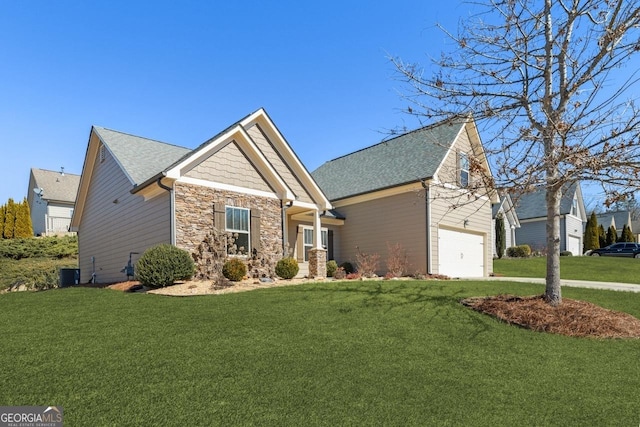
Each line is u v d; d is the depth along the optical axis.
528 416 3.56
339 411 3.51
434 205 15.60
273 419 3.33
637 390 4.23
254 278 12.18
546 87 7.47
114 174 15.15
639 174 5.73
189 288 9.59
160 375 4.20
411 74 7.90
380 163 19.50
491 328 6.48
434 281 11.46
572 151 6.00
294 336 5.68
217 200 12.10
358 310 7.28
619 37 6.33
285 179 15.19
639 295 9.61
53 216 36.56
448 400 3.83
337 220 18.33
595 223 34.66
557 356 5.29
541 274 19.53
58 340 5.32
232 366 4.50
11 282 20.97
